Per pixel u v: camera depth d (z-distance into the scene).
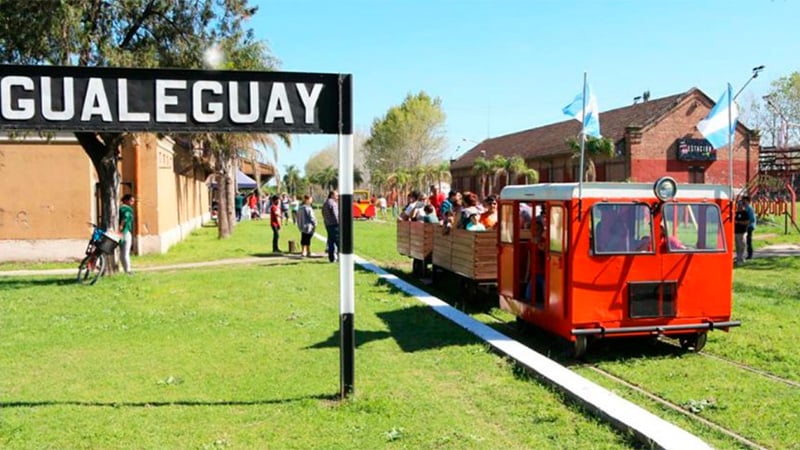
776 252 22.16
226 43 16.03
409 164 89.56
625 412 5.86
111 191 16.52
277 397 6.67
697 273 8.42
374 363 7.96
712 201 8.53
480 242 11.84
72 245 21.19
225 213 30.95
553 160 54.75
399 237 18.38
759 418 6.04
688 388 7.04
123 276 16.17
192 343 9.14
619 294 8.23
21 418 6.10
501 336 9.06
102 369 7.86
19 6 13.62
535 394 6.72
